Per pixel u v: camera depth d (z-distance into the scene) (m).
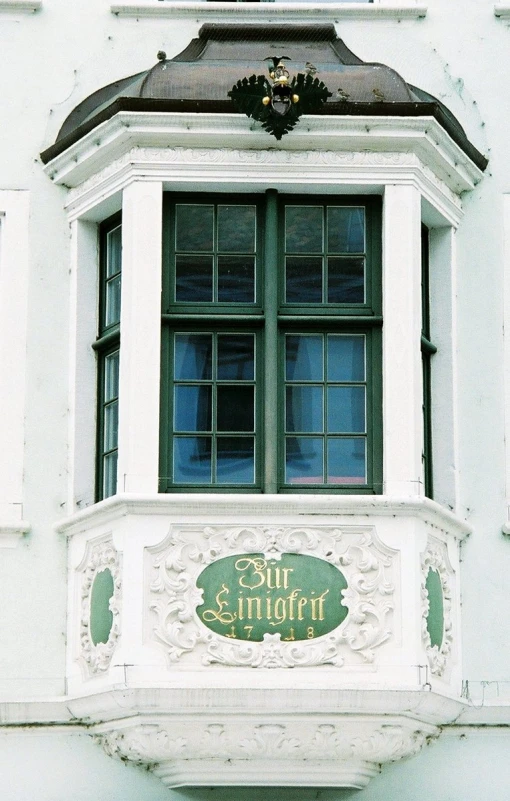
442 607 14.28
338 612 13.75
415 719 13.84
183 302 14.72
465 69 15.79
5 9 15.78
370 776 14.09
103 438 14.97
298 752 13.74
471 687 14.47
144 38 15.79
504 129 15.64
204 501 13.80
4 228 15.34
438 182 15.07
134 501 13.83
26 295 15.23
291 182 14.66
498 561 14.73
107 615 13.96
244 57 15.21
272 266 14.66
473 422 15.01
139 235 14.55
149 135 14.59
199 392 14.62
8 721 14.27
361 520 13.91
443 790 14.34
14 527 14.64
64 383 15.08
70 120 15.53
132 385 14.31
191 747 13.75
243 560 13.80
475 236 15.37
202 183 14.67
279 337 14.73
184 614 13.69
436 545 14.29
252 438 14.58
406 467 14.24
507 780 14.38
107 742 14.16
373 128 14.57
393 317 14.50
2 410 15.00
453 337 15.14
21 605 14.57
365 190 14.77
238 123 14.54
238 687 13.46
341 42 15.51
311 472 14.54
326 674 13.63
